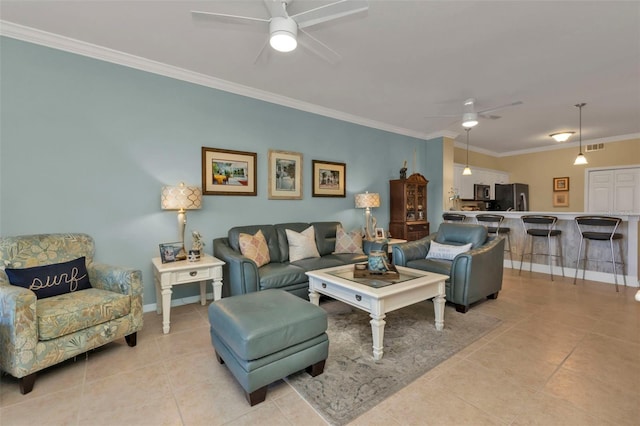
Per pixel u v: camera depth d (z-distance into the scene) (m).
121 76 3.00
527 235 5.12
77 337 2.01
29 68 2.58
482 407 1.66
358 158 5.20
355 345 2.40
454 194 6.39
